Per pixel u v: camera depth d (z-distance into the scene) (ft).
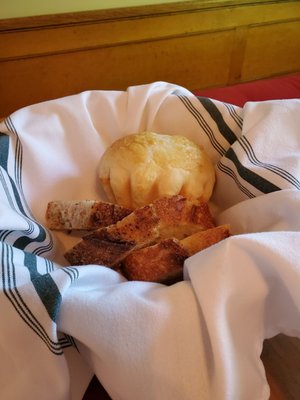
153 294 0.46
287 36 2.51
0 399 0.44
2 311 0.43
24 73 1.88
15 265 0.47
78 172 0.84
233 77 2.54
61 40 1.83
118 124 0.87
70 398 0.47
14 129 0.76
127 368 0.42
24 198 0.75
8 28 1.69
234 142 0.80
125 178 0.78
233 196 0.80
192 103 0.85
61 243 0.76
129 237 0.65
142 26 1.97
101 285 0.52
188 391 0.41
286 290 0.46
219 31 2.22
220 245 0.47
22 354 0.44
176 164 0.78
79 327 0.43
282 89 1.30
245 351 0.45
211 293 0.44
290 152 0.70
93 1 1.78
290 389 0.53
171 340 0.42
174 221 0.68
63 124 0.83
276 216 0.62
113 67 2.07
